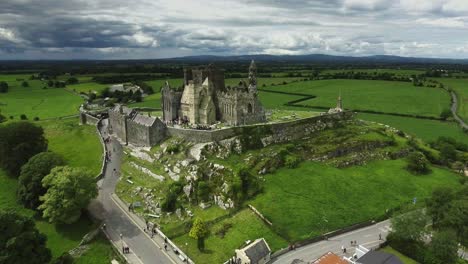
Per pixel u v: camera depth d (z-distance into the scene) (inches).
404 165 6407.5
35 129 6737.2
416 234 4244.6
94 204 5403.5
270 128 6481.3
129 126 7347.4
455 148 7618.1
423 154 6806.1
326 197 5236.2
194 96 6879.9
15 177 6373.0
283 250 4249.5
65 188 4837.6
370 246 4370.1
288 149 6289.4
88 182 5068.9
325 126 7214.6
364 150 6668.3
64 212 4781.0
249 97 6702.8
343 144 6614.2
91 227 4918.8
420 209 4825.3
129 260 4183.1
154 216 5049.2
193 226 4441.4
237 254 4035.4
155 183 5674.2
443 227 4574.3
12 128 6565.0
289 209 4906.5
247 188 5280.5
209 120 6825.8
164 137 6732.3
